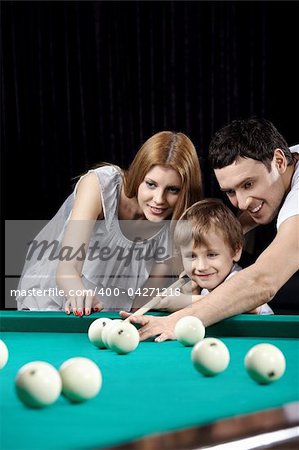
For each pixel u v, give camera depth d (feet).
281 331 7.60
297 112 17.85
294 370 5.68
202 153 17.94
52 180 18.13
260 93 17.95
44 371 4.53
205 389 5.02
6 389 5.10
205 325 7.50
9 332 8.12
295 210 7.95
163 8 17.90
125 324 6.68
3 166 18.11
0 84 18.06
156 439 3.84
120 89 18.03
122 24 17.94
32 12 17.90
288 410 4.32
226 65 17.94
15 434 3.96
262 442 3.91
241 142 8.82
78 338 7.64
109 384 5.22
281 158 8.93
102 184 9.86
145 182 9.61
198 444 3.77
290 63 17.78
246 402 4.60
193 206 9.92
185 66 17.97
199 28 17.90
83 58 17.97
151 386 5.14
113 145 18.10
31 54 17.98
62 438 3.88
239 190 8.95
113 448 3.71
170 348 6.83
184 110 18.04
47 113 18.06
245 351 6.70
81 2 17.85
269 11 17.72
